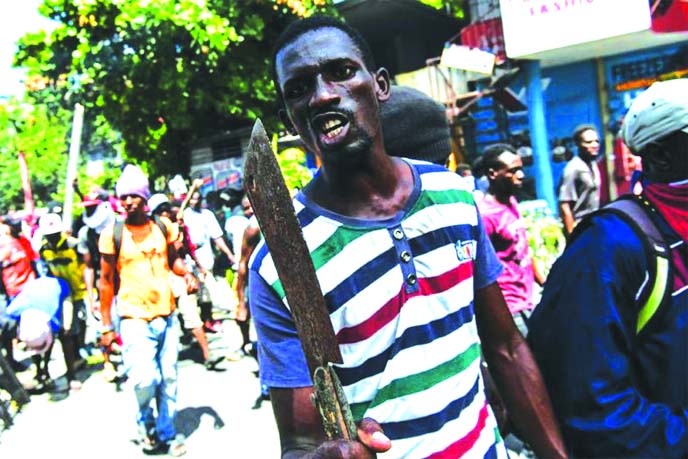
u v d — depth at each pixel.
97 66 10.02
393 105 2.29
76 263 6.61
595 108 10.20
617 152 9.99
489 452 1.47
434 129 2.37
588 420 1.54
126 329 4.20
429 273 1.39
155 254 4.30
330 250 1.36
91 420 5.06
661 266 1.52
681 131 1.54
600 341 1.52
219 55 9.67
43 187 24.95
